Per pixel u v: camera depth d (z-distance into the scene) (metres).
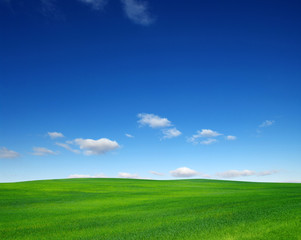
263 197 24.75
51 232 14.72
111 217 18.48
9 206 25.67
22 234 14.47
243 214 15.89
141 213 19.55
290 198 22.61
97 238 12.85
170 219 16.44
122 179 62.97
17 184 47.28
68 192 37.06
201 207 20.59
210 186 47.00
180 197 29.39
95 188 42.44
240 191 34.78
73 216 19.58
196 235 11.80
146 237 12.30
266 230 11.39
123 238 12.47
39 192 36.62
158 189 41.50
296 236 10.23
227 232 11.77
